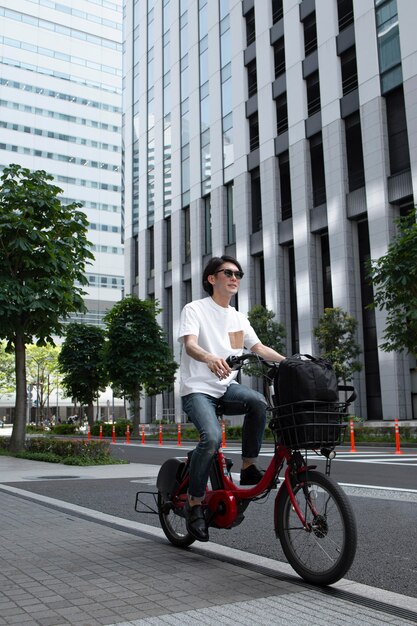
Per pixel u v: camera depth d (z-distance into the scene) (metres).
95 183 87.94
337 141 28.16
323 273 29.83
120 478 10.05
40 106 85.25
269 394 3.73
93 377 40.94
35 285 15.68
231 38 37.03
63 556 4.20
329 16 29.30
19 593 3.27
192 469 3.80
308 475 3.43
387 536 4.91
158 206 44.22
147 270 45.69
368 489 8.04
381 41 26.41
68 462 13.18
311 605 2.96
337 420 3.29
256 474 3.81
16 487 8.77
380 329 24.81
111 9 93.19
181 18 43.22
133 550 4.39
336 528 3.25
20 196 15.66
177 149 42.28
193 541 4.37
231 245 35.75
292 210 30.59
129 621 2.76
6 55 83.56
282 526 3.58
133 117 49.78
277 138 32.31
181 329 3.89
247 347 4.24
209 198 38.97
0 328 15.60
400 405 24.06
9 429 64.19
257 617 2.78
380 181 25.75
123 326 33.28
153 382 33.09
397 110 26.03
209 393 3.92
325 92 29.17
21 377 16.62
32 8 86.44
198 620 2.75
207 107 39.09
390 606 2.93
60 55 87.94
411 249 17.91
